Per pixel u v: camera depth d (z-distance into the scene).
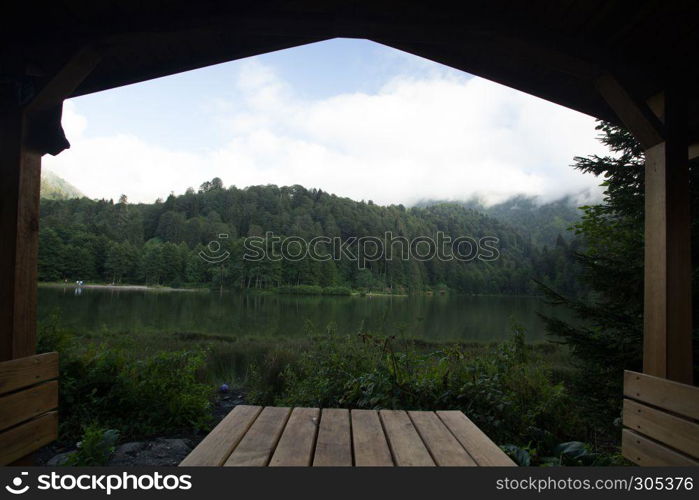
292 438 1.46
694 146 2.44
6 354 1.72
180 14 1.97
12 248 1.76
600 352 3.75
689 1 1.91
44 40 1.90
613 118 2.91
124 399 3.68
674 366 1.99
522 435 2.98
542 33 2.11
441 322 32.56
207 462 1.24
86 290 51.62
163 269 67.69
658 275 2.08
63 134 1.98
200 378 5.99
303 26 2.03
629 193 4.14
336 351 4.36
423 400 3.26
